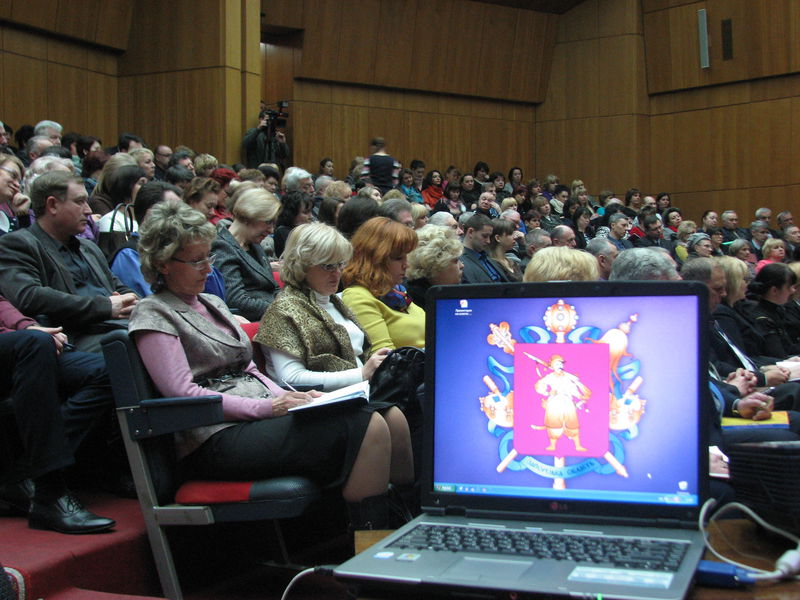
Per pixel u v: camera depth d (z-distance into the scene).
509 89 13.48
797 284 5.54
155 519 2.24
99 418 2.60
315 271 2.77
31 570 2.03
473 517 1.44
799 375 3.75
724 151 12.79
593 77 13.48
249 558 2.80
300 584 2.58
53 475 2.40
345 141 12.34
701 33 12.71
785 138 12.30
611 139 13.38
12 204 3.89
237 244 3.93
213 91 10.20
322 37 11.87
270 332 2.67
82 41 10.06
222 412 2.16
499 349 1.49
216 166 7.36
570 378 1.45
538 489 1.43
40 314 2.76
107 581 2.24
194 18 10.26
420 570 1.17
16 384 2.36
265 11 11.46
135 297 2.97
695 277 4.00
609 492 1.39
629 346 1.44
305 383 2.61
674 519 1.36
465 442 1.48
